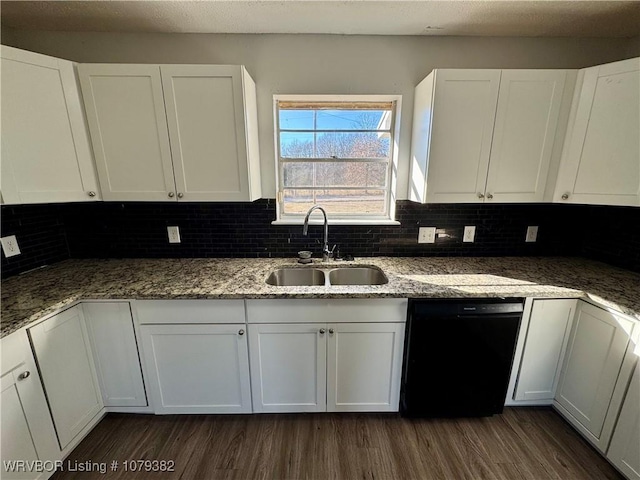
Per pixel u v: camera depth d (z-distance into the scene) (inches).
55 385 52.7
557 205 79.5
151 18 63.5
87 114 62.0
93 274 67.8
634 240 68.4
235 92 62.1
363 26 67.4
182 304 59.2
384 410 66.4
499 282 63.5
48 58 55.9
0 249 62.7
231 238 80.7
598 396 56.3
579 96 62.1
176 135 63.9
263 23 66.0
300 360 62.9
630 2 56.2
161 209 78.2
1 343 43.6
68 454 57.6
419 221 80.7
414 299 59.4
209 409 65.8
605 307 54.5
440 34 71.1
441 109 63.8
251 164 68.2
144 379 63.6
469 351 60.5
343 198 83.9
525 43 72.3
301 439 62.1
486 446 60.4
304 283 76.9
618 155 58.8
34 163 56.2
